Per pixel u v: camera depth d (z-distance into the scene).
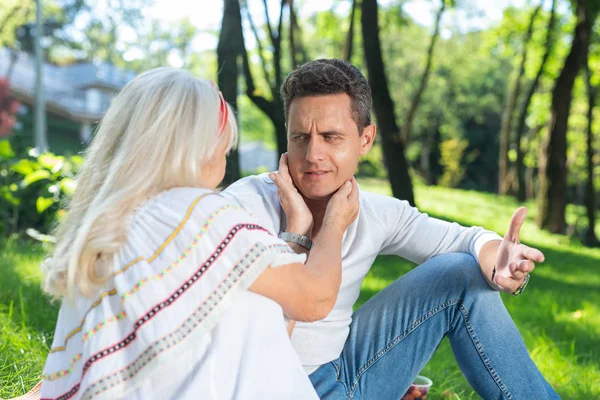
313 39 27.61
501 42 26.98
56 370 1.92
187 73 2.01
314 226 2.63
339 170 2.48
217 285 1.83
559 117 18.06
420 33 37.81
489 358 2.63
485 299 2.61
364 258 2.65
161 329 1.78
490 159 47.78
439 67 40.75
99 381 1.78
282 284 1.92
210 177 2.05
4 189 7.79
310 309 2.00
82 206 1.95
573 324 6.46
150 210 1.89
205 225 1.86
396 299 2.68
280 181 2.49
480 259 2.63
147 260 1.84
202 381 1.80
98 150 1.97
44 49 48.75
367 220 2.66
